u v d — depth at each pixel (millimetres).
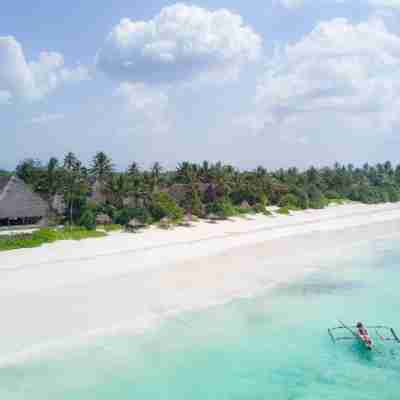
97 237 50688
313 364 22812
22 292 29719
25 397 18547
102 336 24297
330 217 82125
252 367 22266
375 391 20422
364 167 167875
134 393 19453
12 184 56344
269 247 50625
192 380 20797
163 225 61281
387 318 29219
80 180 68125
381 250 52250
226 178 87375
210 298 31484
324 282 37156
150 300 30156
